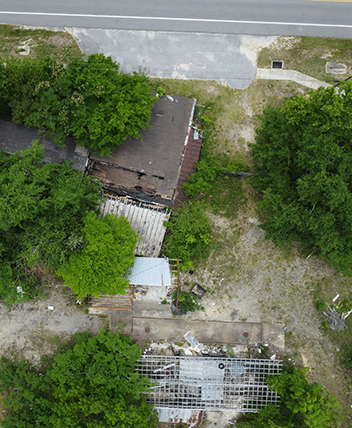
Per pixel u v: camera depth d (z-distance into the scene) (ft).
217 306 77.82
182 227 73.00
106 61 68.03
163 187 74.90
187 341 77.30
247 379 74.74
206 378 73.97
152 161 74.84
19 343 77.30
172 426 76.95
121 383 69.82
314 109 65.21
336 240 63.93
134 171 75.10
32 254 63.93
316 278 78.38
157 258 74.64
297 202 67.00
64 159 72.23
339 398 76.74
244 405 73.77
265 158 69.21
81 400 66.95
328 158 62.95
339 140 65.98
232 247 78.54
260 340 77.61
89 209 71.36
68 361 70.49
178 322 77.51
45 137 71.61
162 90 75.77
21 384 73.20
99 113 66.03
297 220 64.39
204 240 73.77
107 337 71.10
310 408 66.23
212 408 73.67
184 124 75.77
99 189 72.02
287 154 65.92
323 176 61.36
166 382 73.82
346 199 61.62
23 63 68.74
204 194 78.69
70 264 65.05
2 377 73.82
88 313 77.25
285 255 78.43
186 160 75.82
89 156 73.61
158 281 74.23
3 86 65.82
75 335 73.51
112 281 65.87
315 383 70.08
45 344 77.15
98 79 65.26
